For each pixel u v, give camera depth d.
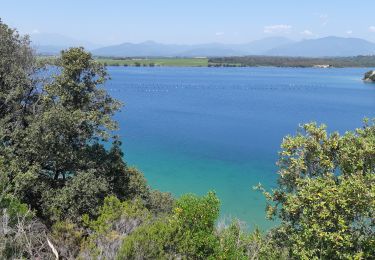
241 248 19.81
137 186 34.47
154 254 17.84
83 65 31.34
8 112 32.53
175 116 115.75
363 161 17.95
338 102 159.25
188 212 18.94
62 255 20.52
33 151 28.56
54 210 26.41
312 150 19.50
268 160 64.00
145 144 74.81
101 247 18.77
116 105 33.47
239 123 104.62
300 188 18.38
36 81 33.34
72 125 29.39
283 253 19.27
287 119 113.06
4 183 23.44
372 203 15.67
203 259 18.67
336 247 16.53
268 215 20.25
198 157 65.62
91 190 28.08
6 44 32.31
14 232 18.41
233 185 51.03
